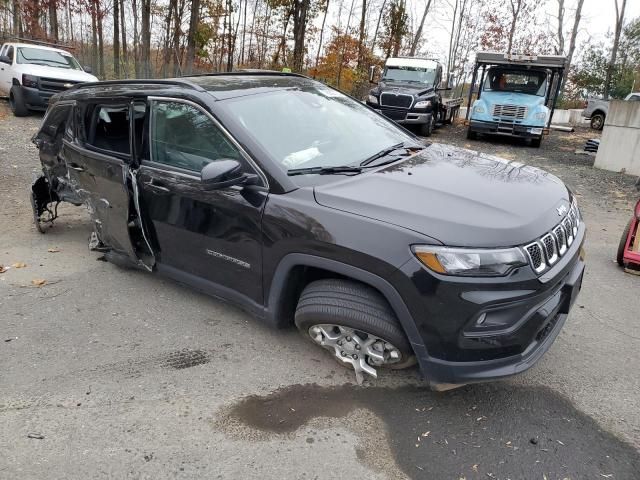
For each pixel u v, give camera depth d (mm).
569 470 2518
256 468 2533
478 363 2607
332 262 2803
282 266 3057
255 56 30203
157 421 2852
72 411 2932
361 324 2836
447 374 2666
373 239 2664
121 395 3070
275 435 2750
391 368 3057
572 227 3121
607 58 33719
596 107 22766
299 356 3443
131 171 3877
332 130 3707
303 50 25156
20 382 3189
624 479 2467
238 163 3057
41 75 13055
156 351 3521
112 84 4320
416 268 2559
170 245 3795
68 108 4723
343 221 2768
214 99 3441
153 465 2551
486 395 3061
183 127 3576
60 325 3854
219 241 3398
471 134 16531
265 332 3734
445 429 2785
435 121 18188
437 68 17844
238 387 3139
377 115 4371
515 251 2518
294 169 3160
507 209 2748
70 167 4609
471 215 2656
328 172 3178
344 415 2893
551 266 2707
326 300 2941
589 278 4848
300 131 3525
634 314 4109
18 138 10891
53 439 2719
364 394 3064
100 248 4797
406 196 2850
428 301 2562
